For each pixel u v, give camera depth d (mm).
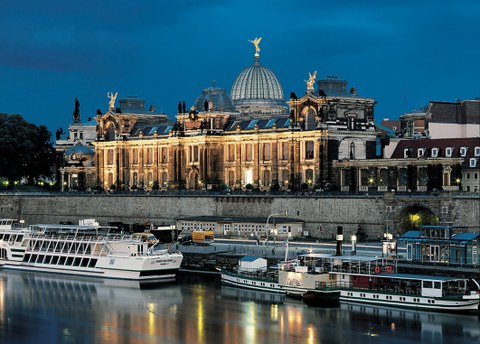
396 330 125688
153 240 186750
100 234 183375
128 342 121438
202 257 177875
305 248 179875
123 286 162500
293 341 121062
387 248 161500
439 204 188000
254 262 161000
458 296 134625
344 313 136250
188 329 128125
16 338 124062
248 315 136000
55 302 148125
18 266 182875
